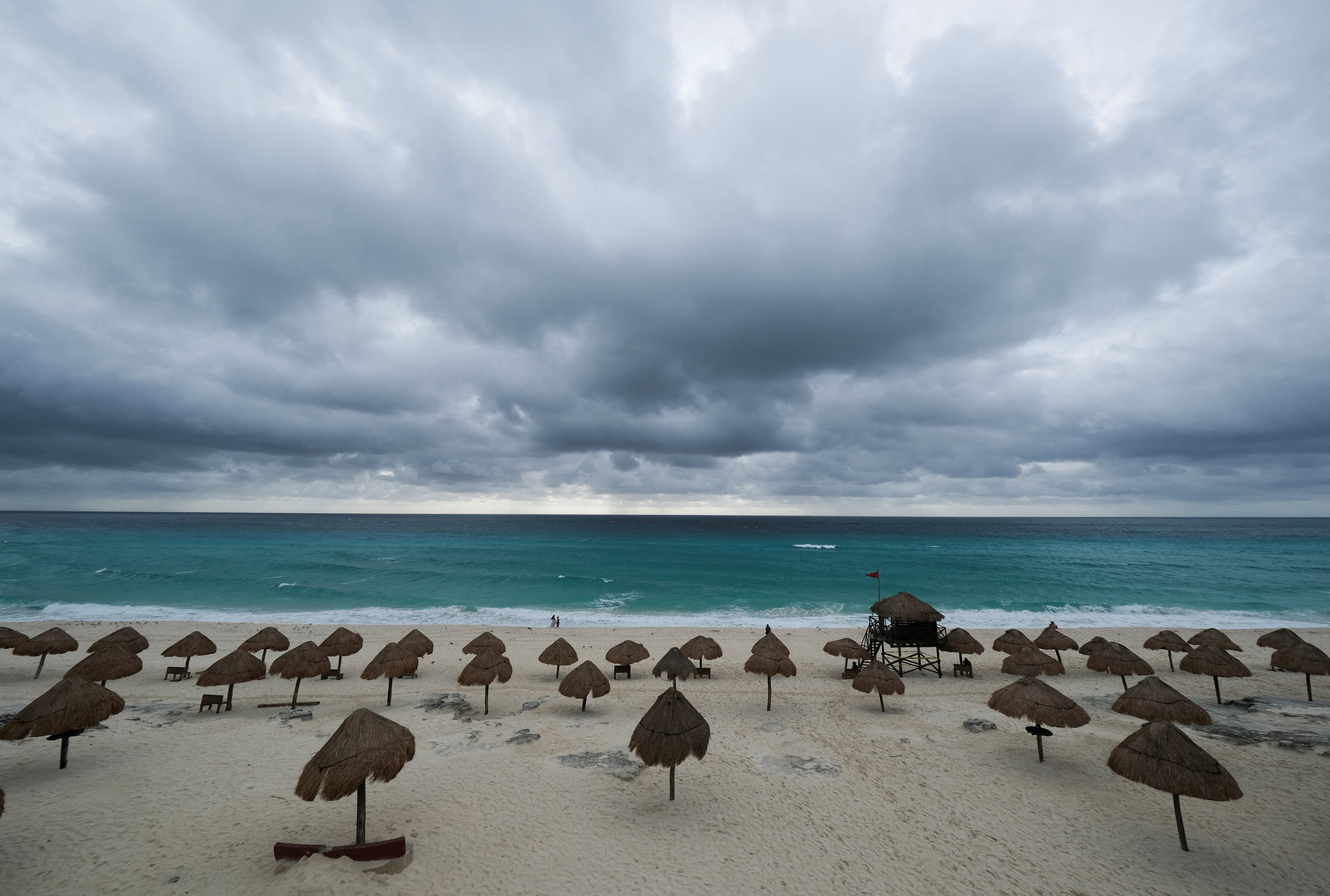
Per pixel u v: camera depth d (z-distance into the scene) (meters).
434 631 34.09
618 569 64.44
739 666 26.02
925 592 50.19
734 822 11.78
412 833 11.05
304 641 30.39
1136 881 10.02
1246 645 30.86
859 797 12.99
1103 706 19.86
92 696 13.42
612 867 10.09
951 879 10.02
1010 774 14.28
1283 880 10.06
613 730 17.20
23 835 10.77
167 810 11.88
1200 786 10.27
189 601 43.56
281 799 12.45
